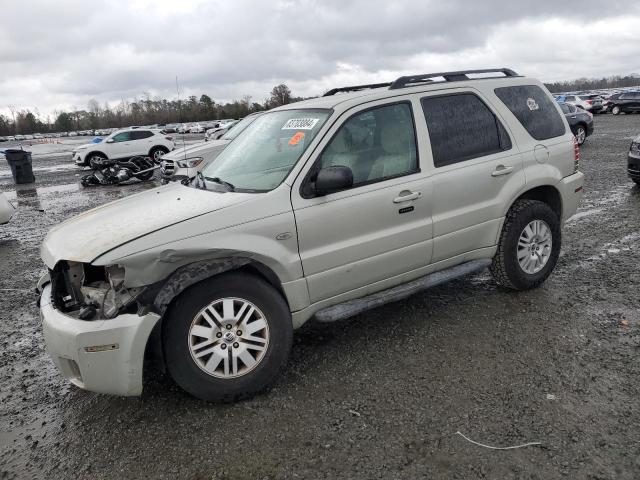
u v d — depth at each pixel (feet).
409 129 13.17
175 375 10.35
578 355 12.01
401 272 13.08
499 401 10.40
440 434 9.51
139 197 13.25
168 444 9.76
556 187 15.80
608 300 15.03
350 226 11.94
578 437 9.18
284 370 12.16
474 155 14.12
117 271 10.11
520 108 15.51
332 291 12.04
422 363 12.09
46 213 38.24
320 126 12.08
